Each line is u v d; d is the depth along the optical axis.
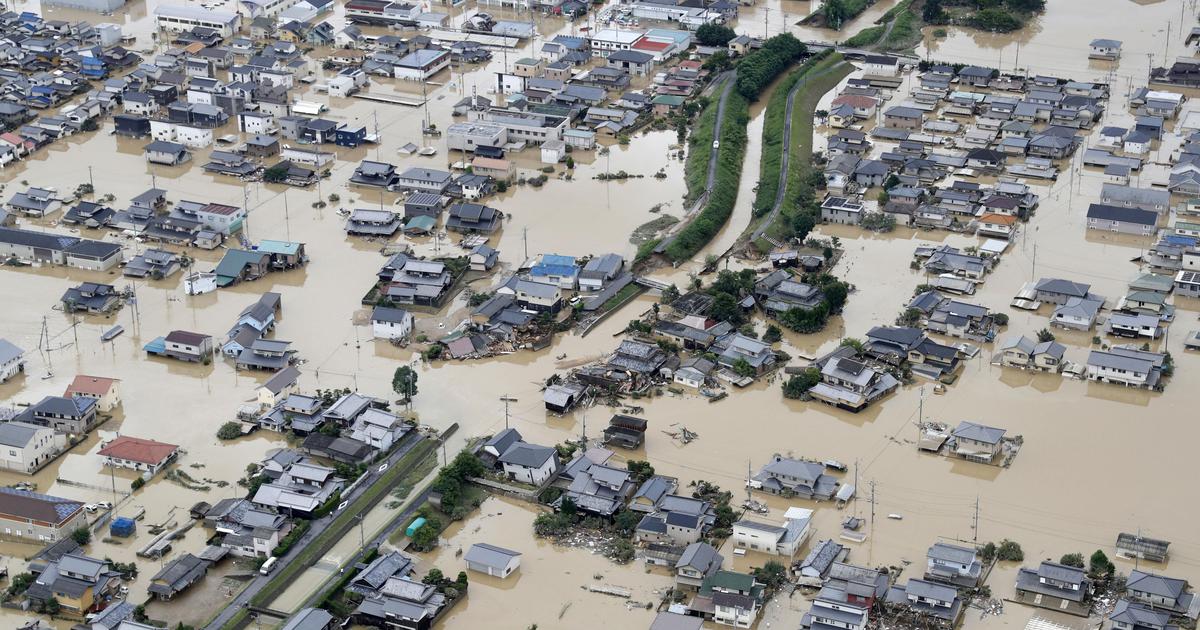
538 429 141.75
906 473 134.50
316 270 175.00
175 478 133.25
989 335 158.50
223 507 126.56
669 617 113.38
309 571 121.25
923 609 114.12
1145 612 111.69
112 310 164.88
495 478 133.38
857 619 111.81
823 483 131.00
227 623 114.00
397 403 145.62
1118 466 135.12
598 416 144.12
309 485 130.50
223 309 165.88
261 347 153.38
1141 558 121.25
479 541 125.44
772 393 148.75
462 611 116.50
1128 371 148.50
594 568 121.81
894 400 147.25
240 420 142.50
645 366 151.00
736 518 126.75
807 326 160.12
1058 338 159.62
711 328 158.25
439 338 158.88
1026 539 124.38
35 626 111.81
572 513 127.50
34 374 151.00
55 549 120.56
